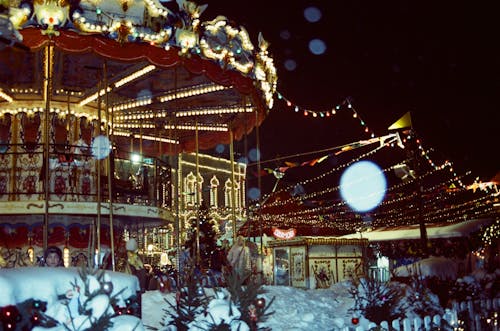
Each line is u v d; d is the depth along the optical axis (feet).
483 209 89.92
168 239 114.11
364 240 71.82
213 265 59.31
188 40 43.42
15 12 37.76
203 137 73.56
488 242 83.97
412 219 96.63
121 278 22.65
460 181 80.28
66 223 53.93
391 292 36.01
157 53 43.01
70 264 53.11
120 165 71.72
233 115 65.31
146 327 27.20
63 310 17.71
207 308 23.35
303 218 84.12
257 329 22.86
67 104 57.16
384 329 28.71
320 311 40.78
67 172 55.31
